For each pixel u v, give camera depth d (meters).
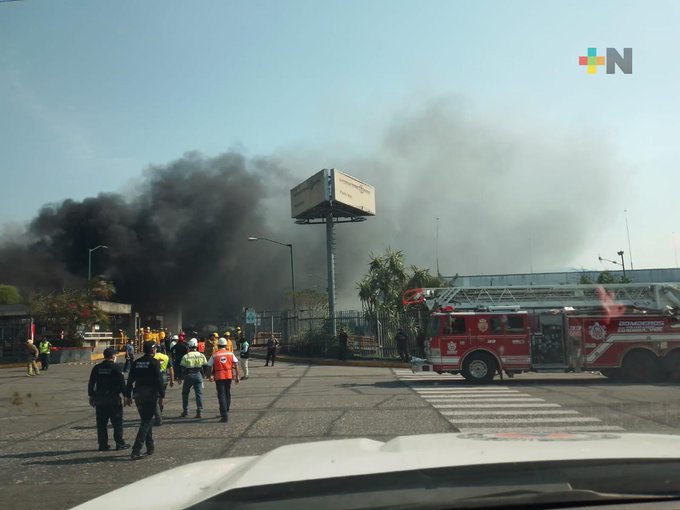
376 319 31.36
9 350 35.47
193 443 9.32
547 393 15.33
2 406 14.80
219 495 2.12
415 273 34.28
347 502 2.04
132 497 2.59
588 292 20.02
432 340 18.98
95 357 38.31
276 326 46.34
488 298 20.38
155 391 8.59
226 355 11.73
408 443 2.90
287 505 2.03
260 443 9.10
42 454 8.71
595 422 10.35
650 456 2.38
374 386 17.94
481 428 9.88
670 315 18.70
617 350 18.58
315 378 21.34
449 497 2.07
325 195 45.16
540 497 2.08
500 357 18.62
